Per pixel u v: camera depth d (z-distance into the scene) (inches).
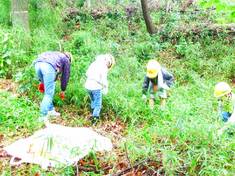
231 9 110.7
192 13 345.1
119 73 204.2
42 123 144.4
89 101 169.5
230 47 261.3
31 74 176.2
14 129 139.6
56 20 255.8
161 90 167.6
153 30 291.7
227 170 105.9
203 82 209.9
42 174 106.9
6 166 115.3
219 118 133.0
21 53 200.5
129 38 277.7
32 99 169.0
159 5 370.9
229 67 231.3
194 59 244.4
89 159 117.8
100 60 157.2
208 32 283.3
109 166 114.7
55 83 167.9
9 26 235.0
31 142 122.0
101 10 347.3
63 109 166.7
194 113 149.6
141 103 165.2
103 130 149.7
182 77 219.0
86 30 280.8
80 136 123.9
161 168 107.3
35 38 222.1
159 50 261.4
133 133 132.0
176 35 280.5
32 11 245.8
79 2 362.9
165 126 128.5
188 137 118.1
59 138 121.1
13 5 222.8
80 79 181.5
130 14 341.4
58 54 154.6
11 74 193.5
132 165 112.6
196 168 109.0
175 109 152.2
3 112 147.1
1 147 127.4
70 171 108.7
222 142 112.9
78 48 233.5
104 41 254.8
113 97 166.9
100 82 154.8
